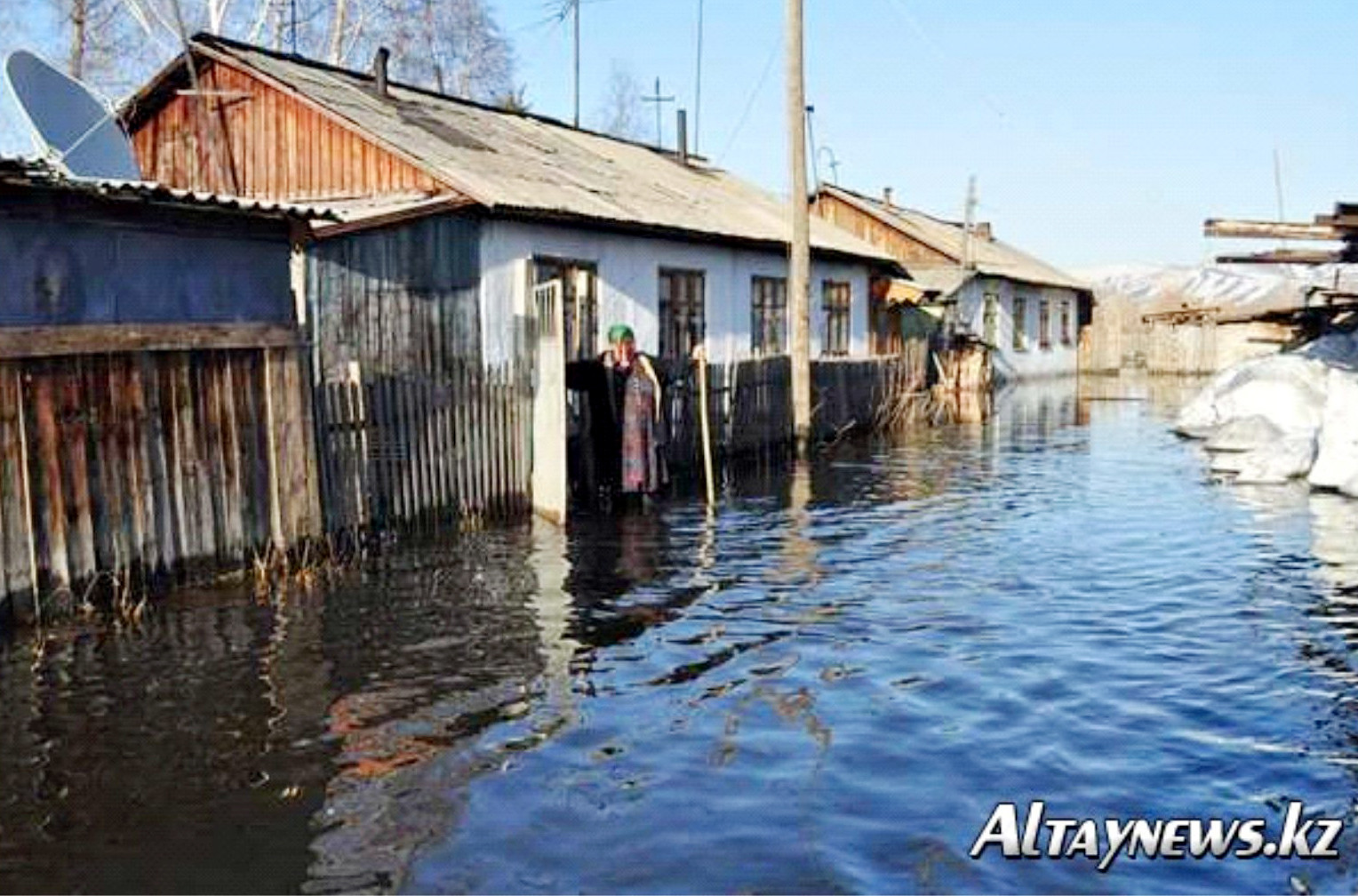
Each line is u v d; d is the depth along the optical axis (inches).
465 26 1482.5
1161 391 1534.2
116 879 197.9
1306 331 1045.8
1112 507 578.6
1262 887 193.3
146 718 269.9
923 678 300.0
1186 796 227.3
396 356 550.9
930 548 473.7
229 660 312.0
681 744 255.9
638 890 193.5
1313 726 263.9
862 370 979.3
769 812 221.3
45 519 325.4
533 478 538.0
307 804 225.9
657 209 789.2
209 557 376.5
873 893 191.8
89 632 331.6
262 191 689.6
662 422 640.4
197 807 224.7
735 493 631.8
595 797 228.7
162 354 360.8
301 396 410.3
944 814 220.1
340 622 350.3
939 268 1445.6
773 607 375.6
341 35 1245.1
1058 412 1217.4
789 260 967.0
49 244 330.3
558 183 720.3
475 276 607.2
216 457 378.9
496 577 414.6
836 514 562.3
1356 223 633.0
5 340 313.3
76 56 1106.7
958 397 1259.8
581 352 696.4
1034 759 245.8
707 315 844.6
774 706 280.2
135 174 474.0
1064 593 392.5
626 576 419.2
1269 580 407.8
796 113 802.2
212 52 684.7
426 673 304.8
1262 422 823.1
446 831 214.8
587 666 312.3
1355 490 584.4
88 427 337.7
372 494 449.1
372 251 537.3
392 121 697.0
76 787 233.6
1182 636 337.7
